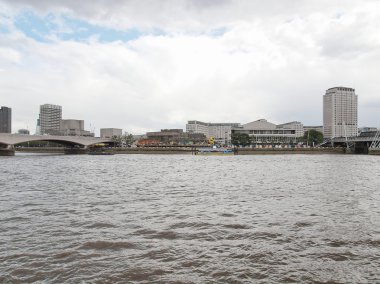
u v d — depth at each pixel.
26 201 30.89
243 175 58.38
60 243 18.06
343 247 17.44
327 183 45.38
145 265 15.06
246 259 15.79
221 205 28.94
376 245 17.77
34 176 56.38
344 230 20.58
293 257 16.03
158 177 54.97
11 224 22.14
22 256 16.09
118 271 14.42
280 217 24.09
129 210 26.73
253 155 185.00
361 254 16.44
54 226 21.59
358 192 36.72
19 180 49.69
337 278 13.77
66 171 68.12
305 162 105.31
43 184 44.56
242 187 41.38
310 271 14.44
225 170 71.00
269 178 52.62
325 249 17.12
